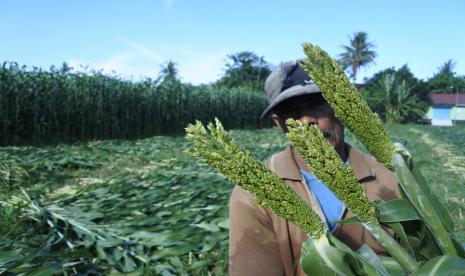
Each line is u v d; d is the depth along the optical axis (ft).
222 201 19.06
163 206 18.74
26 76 49.98
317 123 5.19
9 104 48.55
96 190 21.52
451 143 71.67
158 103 72.38
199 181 23.99
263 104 114.21
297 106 5.23
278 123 5.59
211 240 13.92
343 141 5.47
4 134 47.96
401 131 110.11
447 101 218.79
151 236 14.07
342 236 5.15
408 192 2.92
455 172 32.40
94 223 15.44
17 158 30.83
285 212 2.55
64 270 11.41
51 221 15.56
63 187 26.37
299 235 5.21
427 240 3.32
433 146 64.59
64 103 54.08
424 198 2.89
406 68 202.49
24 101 49.83
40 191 20.81
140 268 12.07
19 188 23.91
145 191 21.90
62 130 54.80
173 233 14.46
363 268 2.90
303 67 2.45
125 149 43.88
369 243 5.21
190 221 16.49
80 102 56.70
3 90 47.16
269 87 5.52
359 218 2.90
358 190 2.69
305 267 2.94
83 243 13.41
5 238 13.79
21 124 49.96
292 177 5.33
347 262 2.89
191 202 19.17
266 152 41.16
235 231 5.44
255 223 5.33
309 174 5.43
